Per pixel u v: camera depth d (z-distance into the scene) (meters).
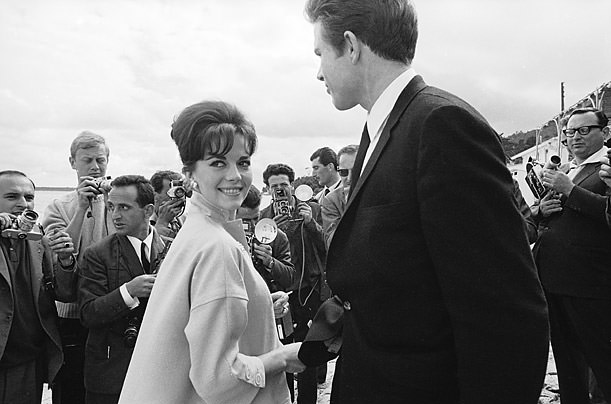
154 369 1.48
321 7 1.54
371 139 1.55
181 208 3.86
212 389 1.44
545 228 3.54
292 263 4.11
